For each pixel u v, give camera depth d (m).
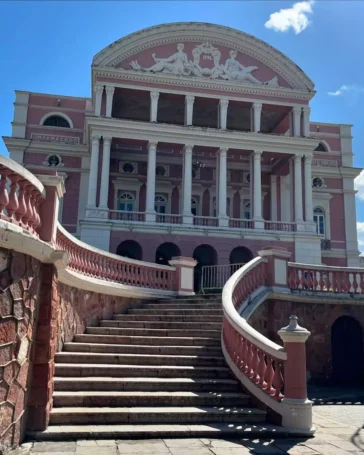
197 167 32.94
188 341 9.69
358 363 12.50
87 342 9.27
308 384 11.88
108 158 27.33
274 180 33.91
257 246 27.92
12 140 31.41
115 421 6.59
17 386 5.61
